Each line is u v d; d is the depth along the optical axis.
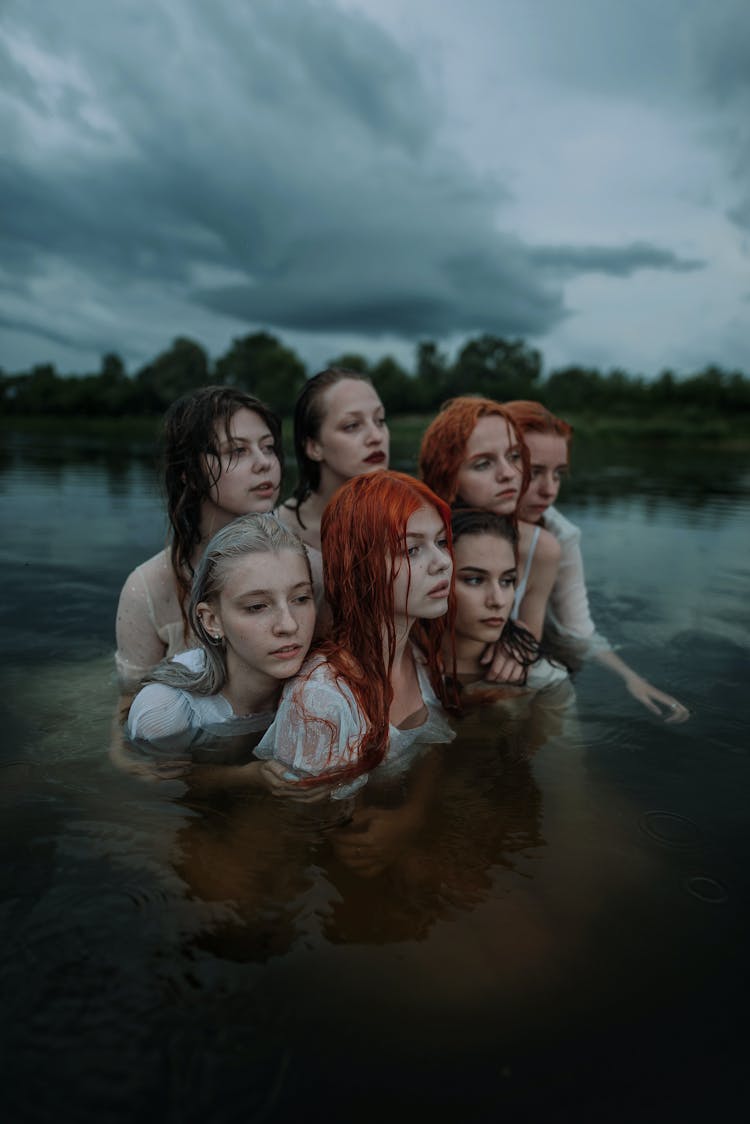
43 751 2.22
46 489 8.80
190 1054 1.12
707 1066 1.14
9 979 1.25
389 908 1.47
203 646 2.31
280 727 2.10
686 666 3.18
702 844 1.75
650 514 7.93
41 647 3.34
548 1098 1.07
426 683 2.59
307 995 1.24
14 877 1.54
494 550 2.60
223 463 2.72
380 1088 1.07
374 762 2.13
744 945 1.41
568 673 3.07
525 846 1.72
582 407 48.94
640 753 2.27
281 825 1.79
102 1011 1.19
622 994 1.28
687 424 38.66
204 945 1.35
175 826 1.77
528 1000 1.26
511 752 2.27
